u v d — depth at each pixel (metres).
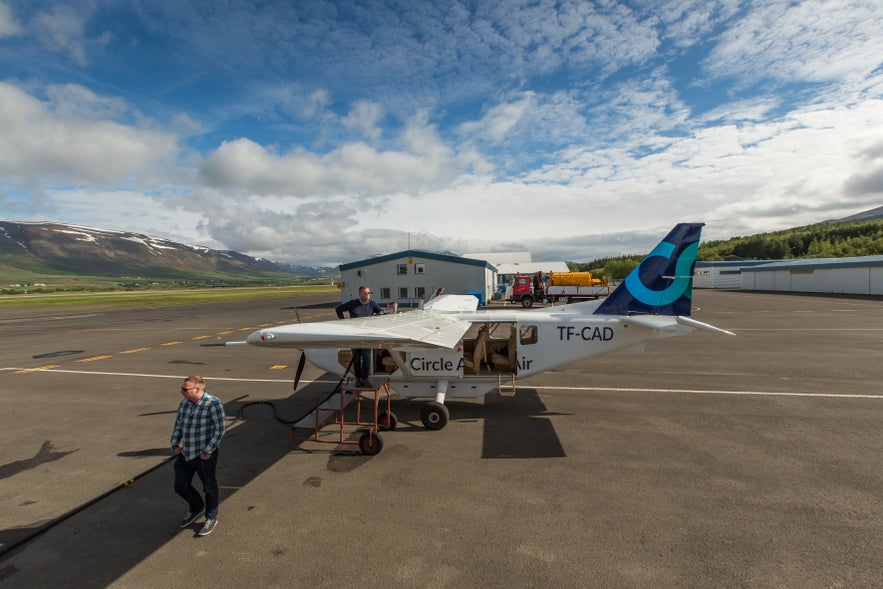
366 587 3.32
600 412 7.52
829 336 15.19
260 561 3.67
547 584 3.31
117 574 3.55
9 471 5.56
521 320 7.63
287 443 6.38
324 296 59.16
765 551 3.67
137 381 10.45
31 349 15.55
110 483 5.21
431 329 6.31
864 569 3.43
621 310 8.05
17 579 3.51
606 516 4.25
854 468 5.20
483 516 4.30
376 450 5.87
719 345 13.87
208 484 4.05
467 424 7.05
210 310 34.16
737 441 6.11
